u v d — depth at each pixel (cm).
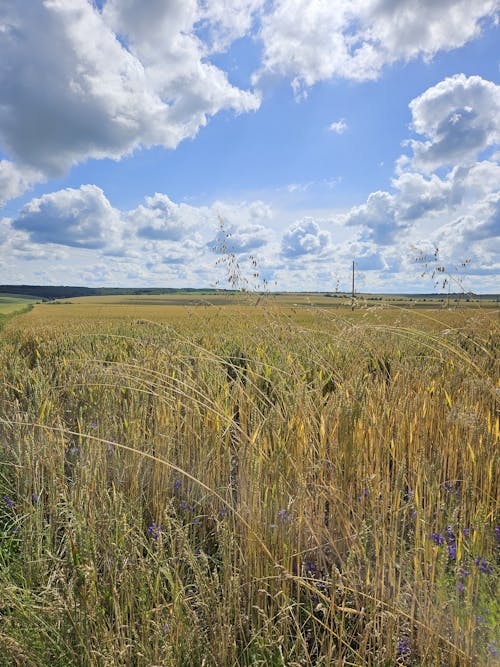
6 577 215
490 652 166
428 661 172
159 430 329
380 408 321
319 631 196
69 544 205
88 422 367
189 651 171
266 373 427
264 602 199
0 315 3853
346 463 280
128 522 249
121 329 1218
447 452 303
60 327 1476
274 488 242
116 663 158
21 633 177
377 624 186
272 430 287
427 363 443
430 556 198
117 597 191
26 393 467
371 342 456
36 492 287
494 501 258
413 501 234
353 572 195
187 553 194
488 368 414
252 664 170
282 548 219
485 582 189
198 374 388
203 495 285
